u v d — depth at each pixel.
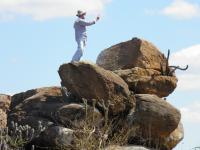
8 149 27.06
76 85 31.00
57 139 29.47
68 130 29.62
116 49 34.81
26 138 29.16
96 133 29.94
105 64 34.56
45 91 33.03
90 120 29.81
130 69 33.06
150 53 33.88
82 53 34.22
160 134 31.33
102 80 30.55
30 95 33.44
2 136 27.36
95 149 29.25
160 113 30.92
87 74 30.66
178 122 31.23
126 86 31.56
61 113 30.14
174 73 34.12
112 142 30.11
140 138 31.12
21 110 31.86
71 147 29.38
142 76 32.97
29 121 30.92
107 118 30.22
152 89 33.00
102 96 30.66
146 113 30.86
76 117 29.88
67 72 31.23
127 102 31.27
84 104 29.98
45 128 30.11
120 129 31.16
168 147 32.03
